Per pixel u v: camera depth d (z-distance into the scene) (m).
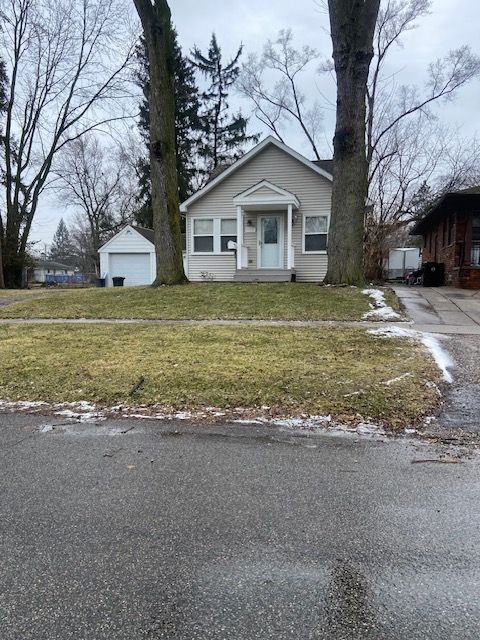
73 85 22.20
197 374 4.91
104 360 5.65
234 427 3.69
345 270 11.37
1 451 3.29
